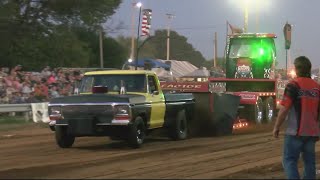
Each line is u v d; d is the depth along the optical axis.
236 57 66.19
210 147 39.72
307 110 22.30
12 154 36.19
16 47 113.88
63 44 122.81
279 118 22.44
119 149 38.44
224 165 30.83
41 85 73.62
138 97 38.16
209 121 48.97
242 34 66.62
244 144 41.78
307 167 22.83
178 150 37.81
